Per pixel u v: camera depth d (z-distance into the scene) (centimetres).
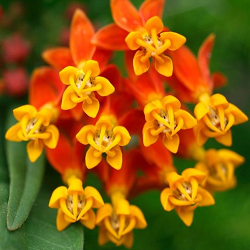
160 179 14
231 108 13
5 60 16
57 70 14
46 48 16
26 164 14
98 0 17
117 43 13
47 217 13
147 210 17
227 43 18
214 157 14
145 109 13
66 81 13
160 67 13
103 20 17
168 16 17
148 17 13
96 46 13
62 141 14
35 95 14
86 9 17
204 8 17
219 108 13
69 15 16
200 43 17
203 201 14
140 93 13
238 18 17
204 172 14
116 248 16
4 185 13
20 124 13
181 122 13
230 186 15
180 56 14
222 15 17
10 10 17
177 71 14
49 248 13
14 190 13
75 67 13
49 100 14
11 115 15
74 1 17
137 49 13
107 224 13
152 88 13
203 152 14
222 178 14
